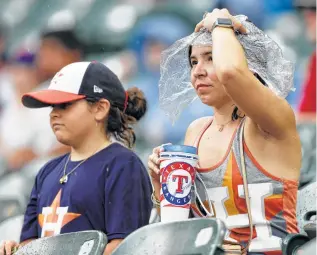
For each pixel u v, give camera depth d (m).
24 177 23.75
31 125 27.88
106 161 13.90
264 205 12.19
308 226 11.59
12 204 22.09
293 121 12.16
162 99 13.71
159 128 26.61
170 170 11.95
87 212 13.67
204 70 12.66
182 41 13.41
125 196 13.58
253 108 11.79
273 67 12.83
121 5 31.31
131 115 14.78
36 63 29.64
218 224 10.16
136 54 28.98
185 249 10.34
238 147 12.38
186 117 26.30
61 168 14.30
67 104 14.11
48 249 12.05
